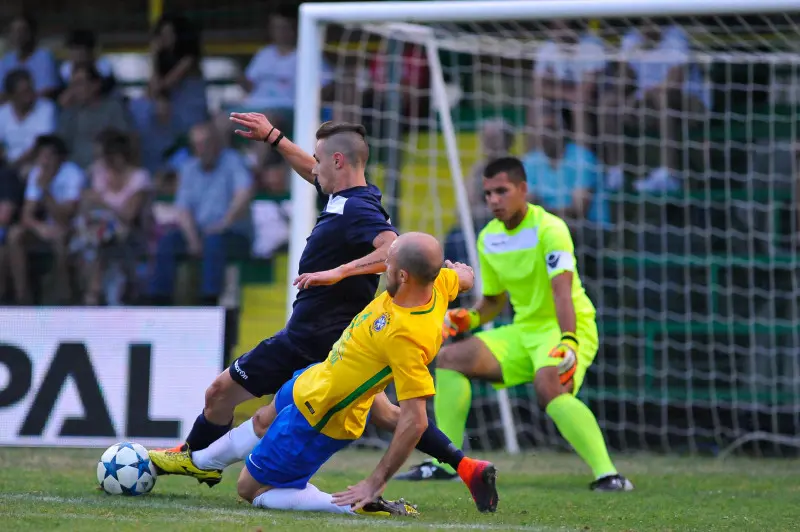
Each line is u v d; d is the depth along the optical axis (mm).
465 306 30172
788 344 30250
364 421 14273
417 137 34031
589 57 28781
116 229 33125
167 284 32188
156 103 34625
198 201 32344
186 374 23125
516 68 33312
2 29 39312
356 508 13250
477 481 14297
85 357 23281
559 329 20109
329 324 14992
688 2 23984
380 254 14391
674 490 19375
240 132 16828
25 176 34250
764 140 31797
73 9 39562
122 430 23016
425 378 13227
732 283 30688
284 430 14180
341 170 14992
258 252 32531
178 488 17344
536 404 30109
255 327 31578
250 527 12094
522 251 20109
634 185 31484
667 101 31562
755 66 31875
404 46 33250
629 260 30984
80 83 34906
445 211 33531
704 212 31188
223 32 37062
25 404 23234
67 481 17797
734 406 29391
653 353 30500
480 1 24953
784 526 14320
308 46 25359
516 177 19828
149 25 37969
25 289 33594
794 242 30016
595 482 19359
